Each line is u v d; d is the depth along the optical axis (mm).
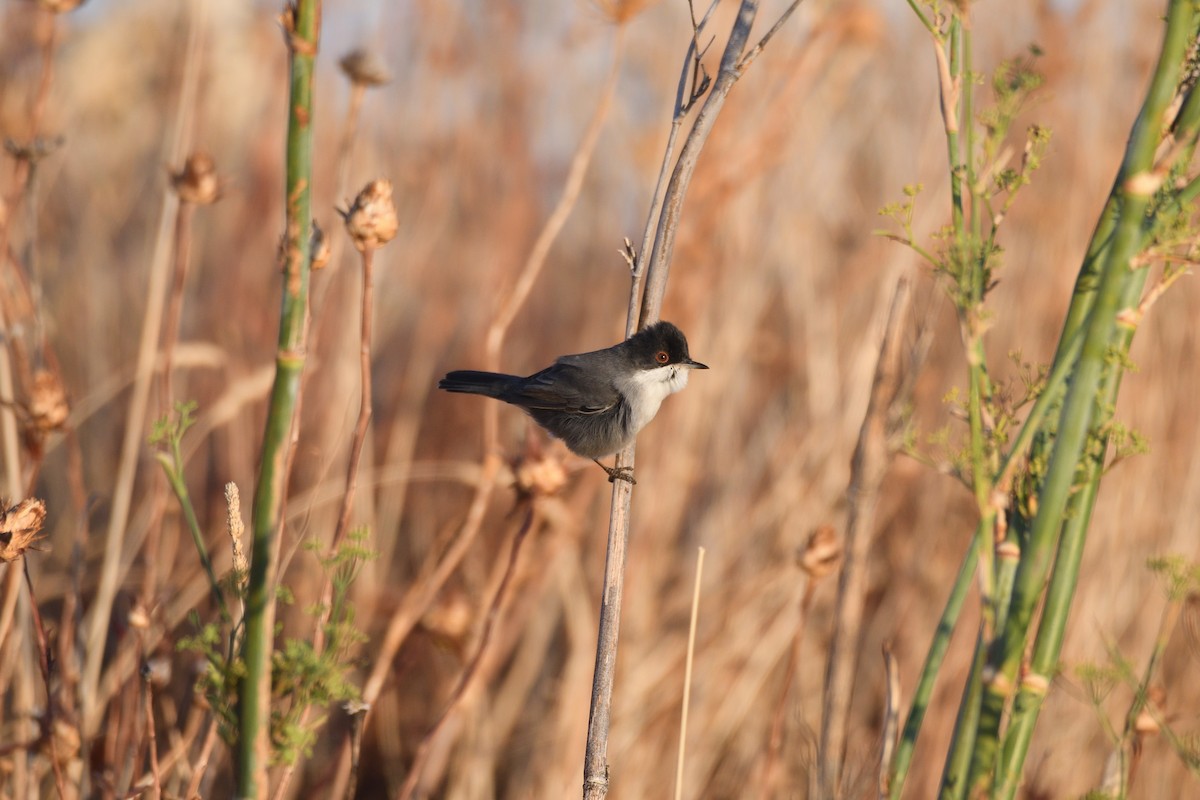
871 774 6898
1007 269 12398
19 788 7281
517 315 14305
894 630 11562
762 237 12391
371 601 10734
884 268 12242
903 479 11758
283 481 4098
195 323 14047
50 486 12867
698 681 10984
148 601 7039
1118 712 10242
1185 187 4219
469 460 13242
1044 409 4207
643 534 11273
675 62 12938
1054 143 12297
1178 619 10734
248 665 4062
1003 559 4473
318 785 7539
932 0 4641
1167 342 12023
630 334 6293
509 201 13891
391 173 13781
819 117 12773
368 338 5875
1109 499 10977
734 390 12648
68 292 14406
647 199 12492
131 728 7238
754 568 12039
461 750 10961
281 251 4184
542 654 11781
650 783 10656
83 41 17797
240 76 16188
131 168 17078
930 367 12094
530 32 14477
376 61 8266
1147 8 12680
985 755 4254
